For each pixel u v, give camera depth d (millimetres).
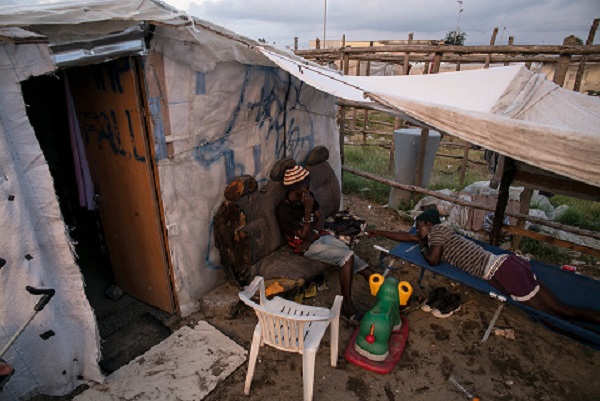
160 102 3031
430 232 3754
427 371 3178
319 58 9625
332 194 5074
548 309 3156
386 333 3104
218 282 4004
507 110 3746
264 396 2904
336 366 3180
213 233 3777
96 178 3670
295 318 2477
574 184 3848
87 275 4422
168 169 3221
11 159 2217
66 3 2301
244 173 4027
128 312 3807
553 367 3250
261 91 3980
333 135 5500
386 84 4922
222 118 3611
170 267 3527
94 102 3283
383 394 2947
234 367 3113
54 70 2340
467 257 3549
